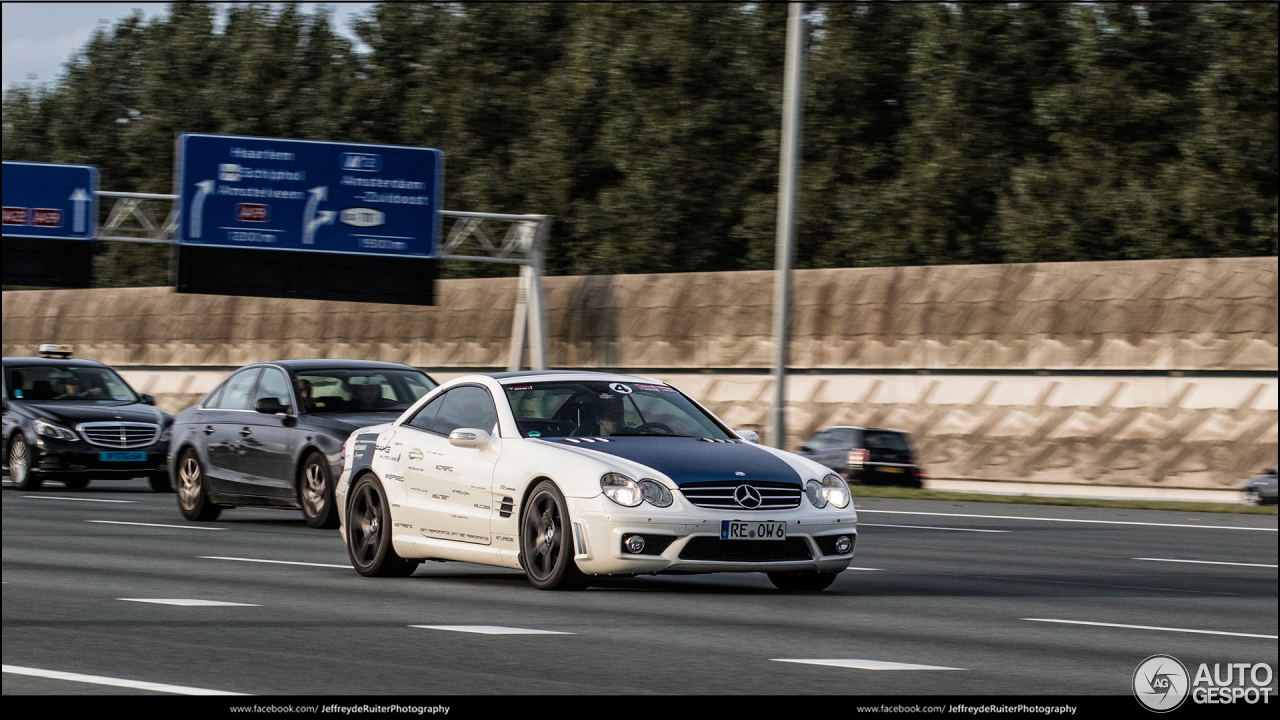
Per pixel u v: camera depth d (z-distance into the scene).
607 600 10.77
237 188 36.97
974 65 54.78
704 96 58.03
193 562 13.91
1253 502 32.91
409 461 12.45
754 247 55.81
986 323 38.28
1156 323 35.97
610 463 10.96
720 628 9.30
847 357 40.25
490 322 45.91
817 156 57.59
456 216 38.34
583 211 57.97
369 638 8.74
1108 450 36.06
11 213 38.47
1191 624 9.95
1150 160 51.53
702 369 42.47
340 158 37.19
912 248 53.47
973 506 24.80
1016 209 51.75
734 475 10.95
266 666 7.70
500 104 62.81
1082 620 10.10
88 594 11.16
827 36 58.31
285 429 18.39
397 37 66.62
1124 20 52.84
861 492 29.25
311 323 49.72
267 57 66.25
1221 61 48.78
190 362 52.19
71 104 71.69
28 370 26.55
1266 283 34.69
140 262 67.88
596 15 61.34
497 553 11.63
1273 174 47.31
